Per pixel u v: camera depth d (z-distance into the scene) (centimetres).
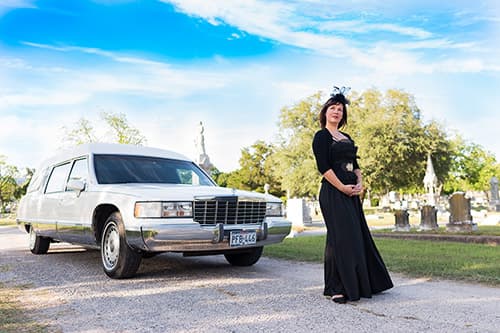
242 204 536
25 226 831
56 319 338
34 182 841
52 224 681
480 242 984
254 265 624
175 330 305
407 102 3712
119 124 3384
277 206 580
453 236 1052
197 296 415
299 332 295
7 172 5947
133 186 562
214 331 302
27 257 750
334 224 397
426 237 1099
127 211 499
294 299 398
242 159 7025
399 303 376
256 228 538
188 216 497
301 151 3909
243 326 312
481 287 439
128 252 503
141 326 316
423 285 455
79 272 574
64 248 899
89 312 359
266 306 372
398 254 688
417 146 3575
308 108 4034
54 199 690
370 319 325
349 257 388
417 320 320
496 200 4322
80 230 596
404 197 6956
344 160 412
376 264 411
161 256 745
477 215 2702
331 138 418
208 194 514
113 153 658
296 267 604
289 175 3959
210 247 502
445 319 322
